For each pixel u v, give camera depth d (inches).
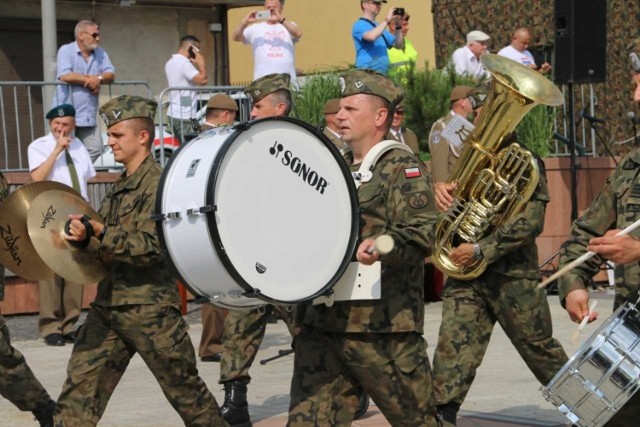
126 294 338.6
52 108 644.1
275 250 268.1
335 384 286.7
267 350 587.2
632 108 912.9
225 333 420.5
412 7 1156.5
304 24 1264.8
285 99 425.7
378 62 785.6
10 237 342.3
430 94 769.6
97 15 871.7
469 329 366.9
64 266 332.8
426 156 752.3
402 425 286.0
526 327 367.2
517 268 365.7
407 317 281.6
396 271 282.0
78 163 618.8
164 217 270.1
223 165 261.6
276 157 269.6
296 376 288.2
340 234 277.9
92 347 343.3
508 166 367.2
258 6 1015.6
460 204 372.2
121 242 326.6
